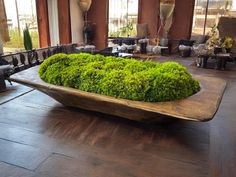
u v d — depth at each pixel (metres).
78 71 2.23
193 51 6.91
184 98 1.94
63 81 2.22
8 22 4.95
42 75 2.41
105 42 7.70
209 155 1.75
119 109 2.04
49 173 1.53
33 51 4.43
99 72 2.17
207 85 2.27
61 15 6.21
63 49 5.09
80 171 1.55
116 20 7.93
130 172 1.54
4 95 2.96
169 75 1.98
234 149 1.87
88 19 7.65
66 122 2.20
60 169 1.57
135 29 8.05
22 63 4.21
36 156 1.70
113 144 1.86
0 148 1.79
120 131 2.05
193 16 7.59
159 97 1.86
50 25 6.17
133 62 2.47
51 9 6.09
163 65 2.32
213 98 1.95
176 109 1.74
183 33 7.70
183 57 6.89
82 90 2.11
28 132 2.03
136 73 2.11
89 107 2.29
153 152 1.76
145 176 1.51
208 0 7.39
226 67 5.76
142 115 1.97
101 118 2.28
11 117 2.30
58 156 1.70
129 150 1.78
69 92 2.10
